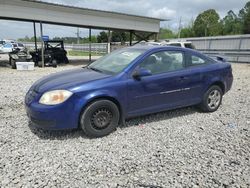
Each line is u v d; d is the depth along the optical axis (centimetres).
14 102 620
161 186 274
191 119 505
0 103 606
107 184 276
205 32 6438
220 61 582
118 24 1917
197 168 313
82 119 387
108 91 396
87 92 383
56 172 297
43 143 375
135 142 388
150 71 430
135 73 422
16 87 832
